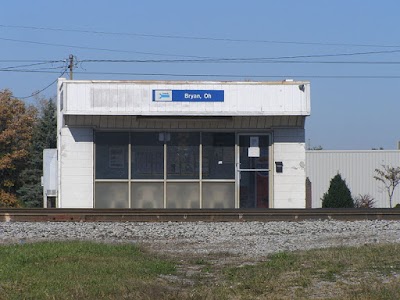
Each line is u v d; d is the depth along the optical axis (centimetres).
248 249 1675
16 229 2009
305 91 2730
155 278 1235
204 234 1959
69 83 2702
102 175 2762
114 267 1302
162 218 2283
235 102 2727
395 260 1345
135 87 2719
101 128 2755
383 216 2341
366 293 1041
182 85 2727
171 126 2769
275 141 2778
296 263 1368
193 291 1099
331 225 2127
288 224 2156
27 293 1036
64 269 1259
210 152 2781
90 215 2277
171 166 2775
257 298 1049
